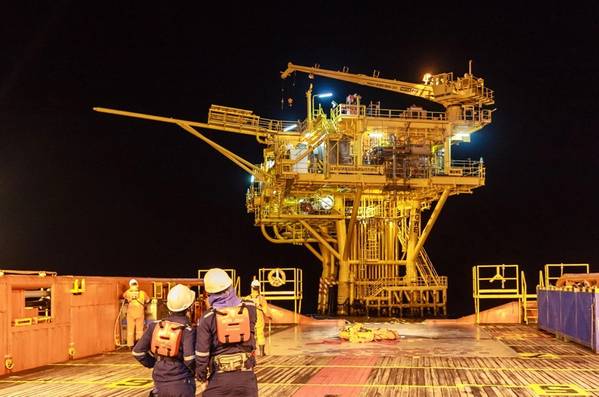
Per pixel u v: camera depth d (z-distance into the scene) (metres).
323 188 34.69
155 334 6.57
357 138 33.16
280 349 18.42
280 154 33.31
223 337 6.18
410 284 36.97
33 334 15.02
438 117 34.38
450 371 13.95
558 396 11.02
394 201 37.97
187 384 6.57
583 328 18.02
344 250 37.09
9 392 11.92
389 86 36.12
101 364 15.80
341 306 37.44
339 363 15.38
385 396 11.13
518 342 19.95
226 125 36.19
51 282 15.90
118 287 19.30
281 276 28.58
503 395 11.13
